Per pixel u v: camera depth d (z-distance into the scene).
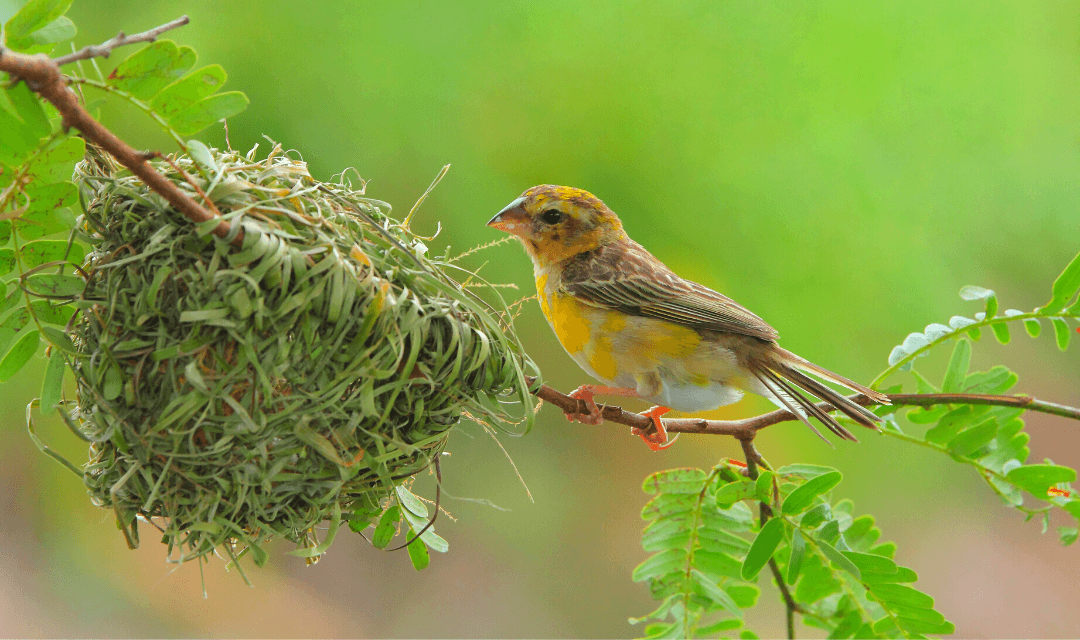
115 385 4.89
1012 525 16.22
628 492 14.45
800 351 11.57
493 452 14.01
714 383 7.78
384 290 5.11
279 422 5.00
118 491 5.20
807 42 12.50
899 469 14.16
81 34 11.05
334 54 11.45
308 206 5.27
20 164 4.54
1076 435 17.38
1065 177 12.59
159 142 10.58
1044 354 13.95
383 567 14.58
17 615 12.60
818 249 11.91
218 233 4.70
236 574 14.05
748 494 6.50
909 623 6.37
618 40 12.17
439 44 11.75
